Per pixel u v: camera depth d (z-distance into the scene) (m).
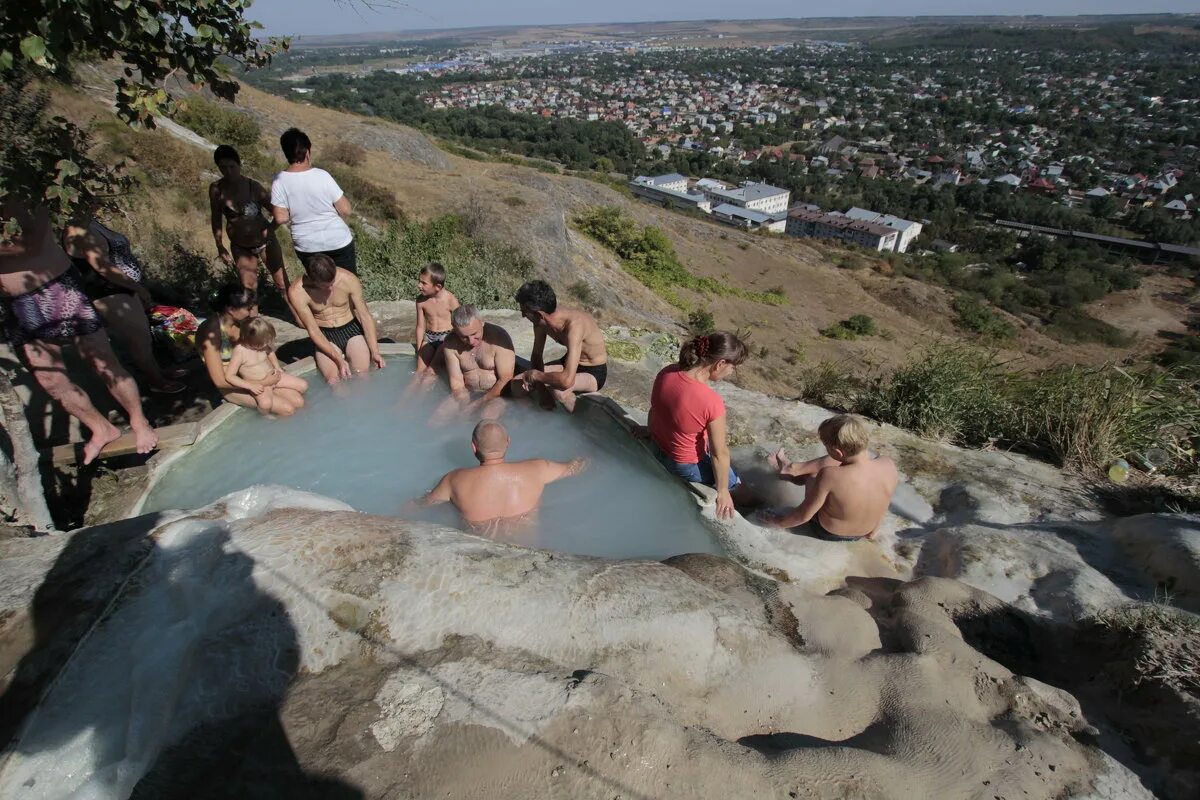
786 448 4.21
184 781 1.62
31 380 4.30
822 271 34.66
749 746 1.87
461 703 1.77
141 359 4.53
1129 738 2.08
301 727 1.71
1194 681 2.13
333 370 4.77
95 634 1.97
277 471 3.81
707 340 3.24
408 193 22.28
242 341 4.08
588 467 3.88
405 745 1.67
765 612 2.37
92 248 4.17
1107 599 2.58
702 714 1.95
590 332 4.28
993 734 1.94
